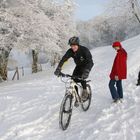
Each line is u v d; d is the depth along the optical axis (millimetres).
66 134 6633
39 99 9953
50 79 16328
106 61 19766
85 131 6586
